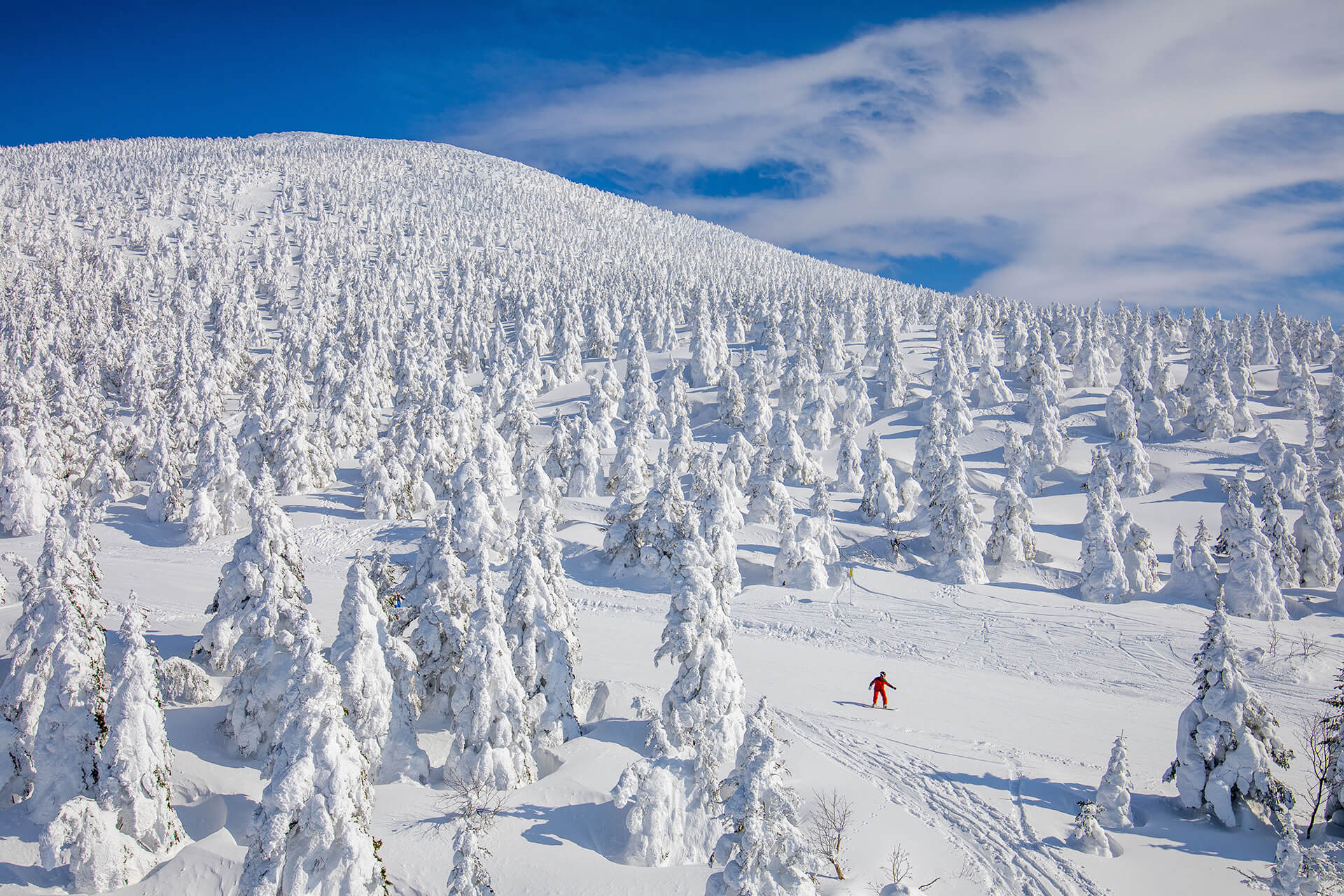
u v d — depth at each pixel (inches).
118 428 2965.1
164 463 2640.3
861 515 2677.2
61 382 3149.6
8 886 835.4
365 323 4936.0
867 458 2684.5
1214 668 948.0
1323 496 2444.6
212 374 3548.2
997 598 2039.9
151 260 7416.3
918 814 970.1
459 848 692.1
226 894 794.8
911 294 7819.9
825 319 4808.1
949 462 2407.7
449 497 2783.0
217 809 1003.9
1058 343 4520.2
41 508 2407.7
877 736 1211.9
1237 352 3924.7
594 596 2059.5
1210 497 2901.1
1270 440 2778.1
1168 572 2251.5
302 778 639.8
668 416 4020.7
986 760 1130.7
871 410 3924.7
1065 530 2701.8
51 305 4788.4
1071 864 857.5
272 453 2908.5
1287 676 1497.3
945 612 1941.4
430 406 2935.5
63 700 929.5
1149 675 1544.0
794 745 1127.6
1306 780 1069.8
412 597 1226.0
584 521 2628.0
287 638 1125.1
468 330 5315.0
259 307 6801.2
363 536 2532.0
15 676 1004.6
